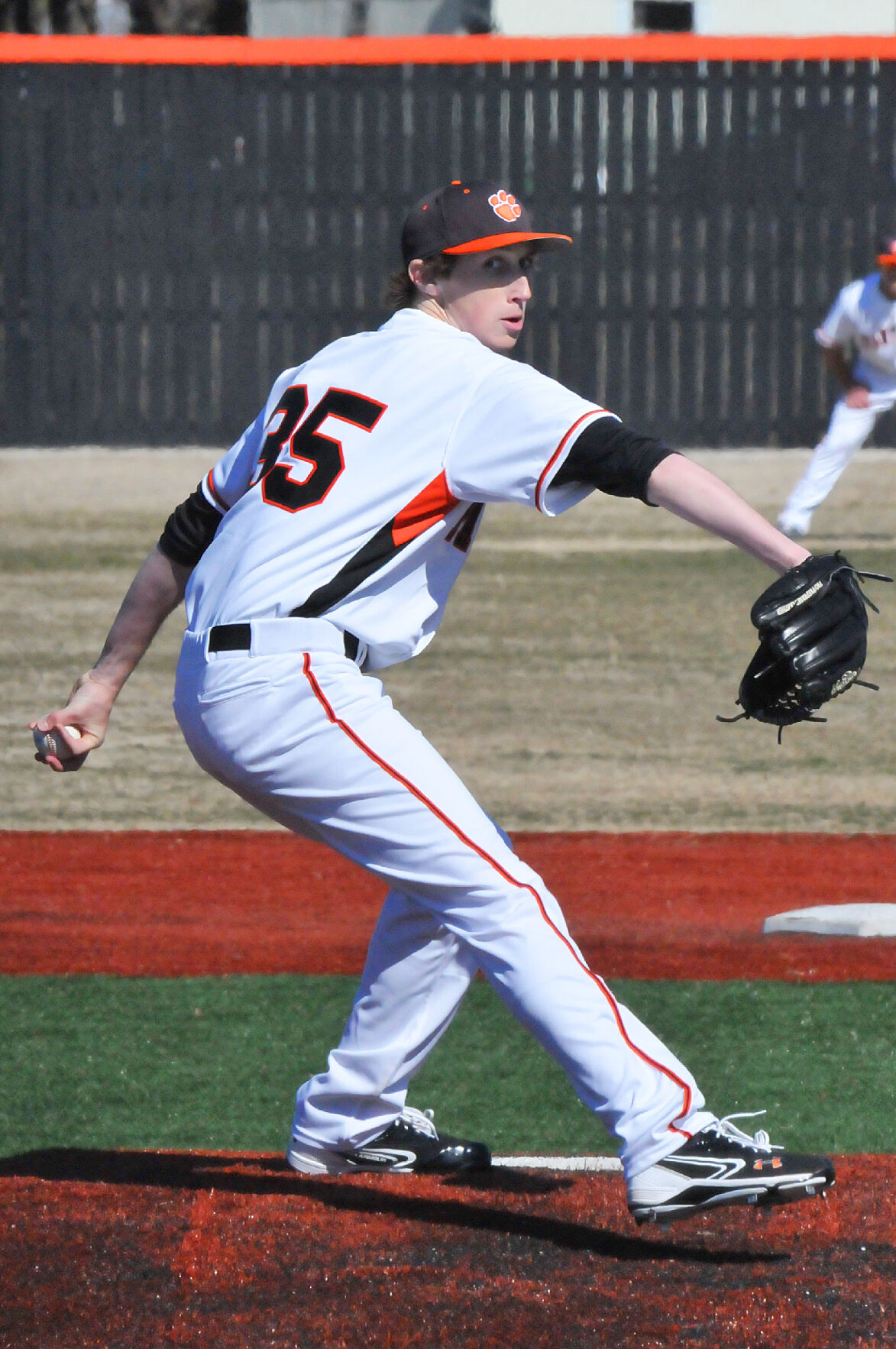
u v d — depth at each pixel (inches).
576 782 1039.0
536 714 1197.7
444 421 410.3
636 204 2245.3
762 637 388.5
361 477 410.9
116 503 1934.1
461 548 426.6
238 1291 394.3
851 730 1173.1
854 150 2231.8
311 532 410.6
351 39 2258.9
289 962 728.3
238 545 420.5
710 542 1831.9
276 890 844.6
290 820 424.5
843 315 1499.8
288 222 2274.9
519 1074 599.5
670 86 2231.8
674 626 1461.6
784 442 2266.2
